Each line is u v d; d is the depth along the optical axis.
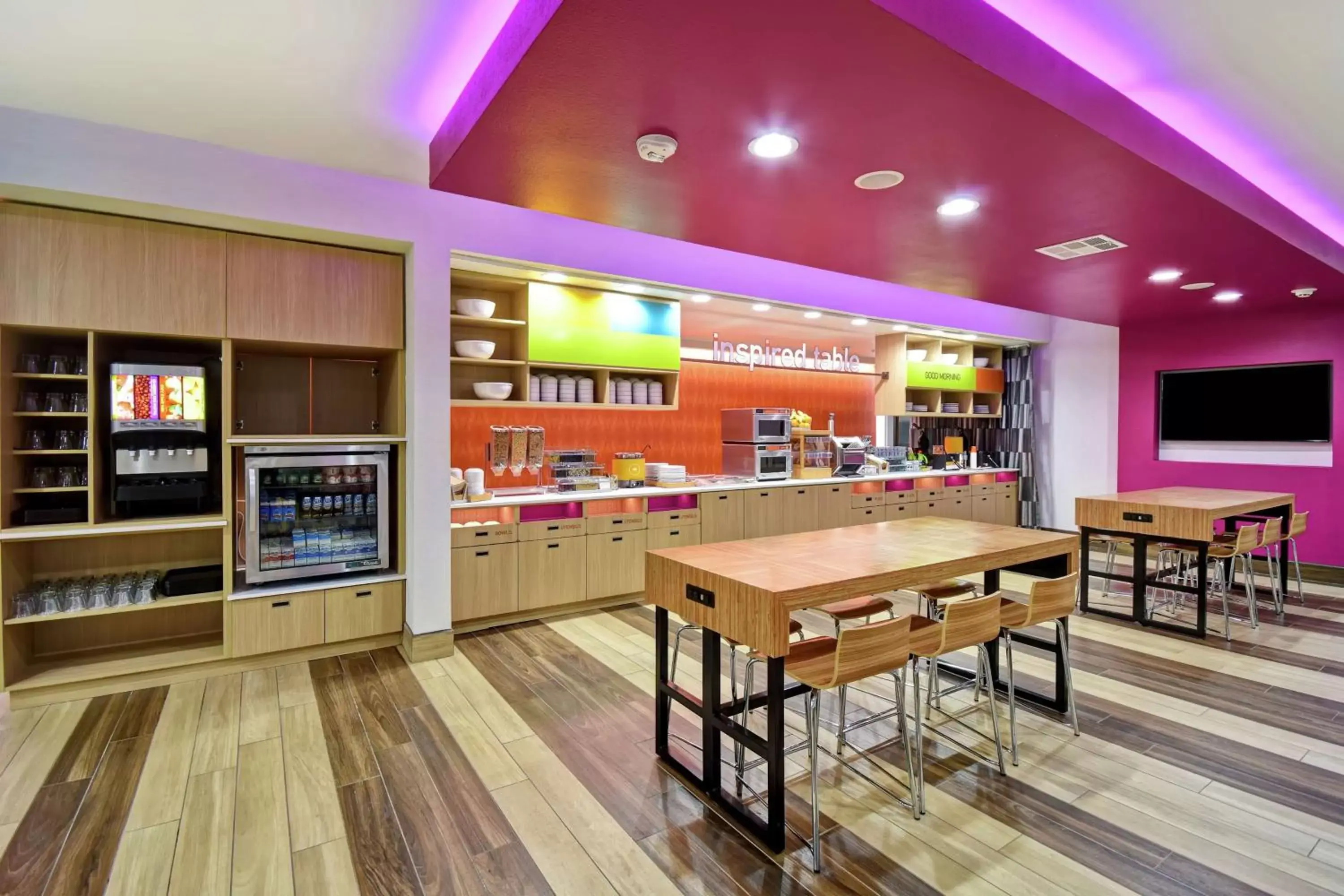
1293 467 6.14
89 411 3.24
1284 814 2.40
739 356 5.98
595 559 4.91
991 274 4.52
